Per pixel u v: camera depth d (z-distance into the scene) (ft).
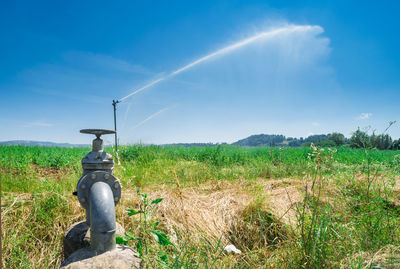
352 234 6.42
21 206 8.52
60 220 8.01
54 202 8.57
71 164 20.62
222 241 7.86
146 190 11.57
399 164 8.75
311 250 5.42
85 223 6.28
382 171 8.82
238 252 7.18
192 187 12.41
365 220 6.68
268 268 5.97
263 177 16.99
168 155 25.77
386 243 5.95
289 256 5.89
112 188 5.36
